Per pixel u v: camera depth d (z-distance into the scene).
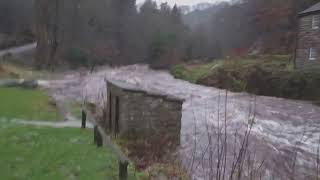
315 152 14.43
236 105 26.42
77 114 18.08
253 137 15.84
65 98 24.98
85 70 67.19
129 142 13.12
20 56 65.38
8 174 8.25
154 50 86.31
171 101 13.93
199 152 12.66
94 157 9.66
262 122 20.08
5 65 45.62
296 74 34.47
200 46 87.31
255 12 77.00
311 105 28.86
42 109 19.19
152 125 13.90
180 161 11.36
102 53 83.75
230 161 11.62
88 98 24.48
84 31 82.75
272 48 61.22
